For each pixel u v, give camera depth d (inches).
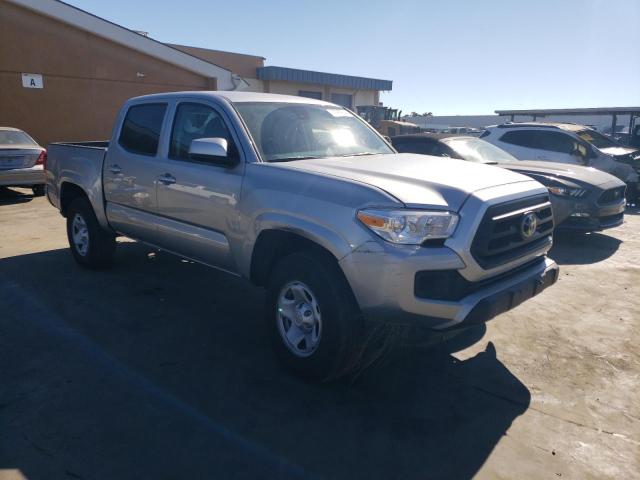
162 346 168.6
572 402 141.7
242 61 1321.4
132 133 211.6
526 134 464.8
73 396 138.0
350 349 136.2
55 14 658.2
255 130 168.9
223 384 145.9
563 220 303.7
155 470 111.0
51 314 191.8
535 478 112.0
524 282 144.3
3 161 434.3
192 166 178.2
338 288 134.4
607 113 768.3
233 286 227.1
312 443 121.5
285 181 148.7
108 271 243.8
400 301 124.8
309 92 1349.7
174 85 789.2
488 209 131.0
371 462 115.5
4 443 118.5
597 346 175.9
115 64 725.9
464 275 128.8
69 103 694.5
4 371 150.2
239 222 159.8
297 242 150.5
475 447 121.6
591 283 243.8
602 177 313.0
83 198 239.6
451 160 173.0
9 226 342.6
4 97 642.8
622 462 117.9
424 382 150.3
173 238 190.7
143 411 132.0
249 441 121.4
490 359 165.2
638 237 345.4
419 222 125.0
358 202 130.5
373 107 1158.3
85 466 111.8
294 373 149.5
